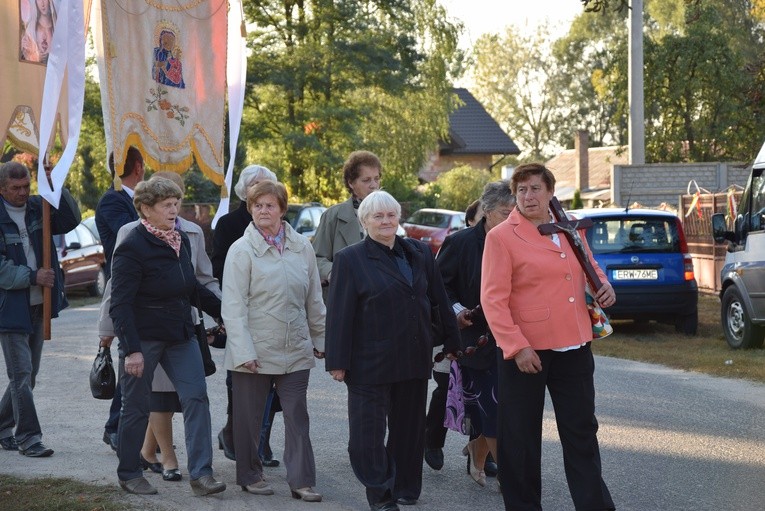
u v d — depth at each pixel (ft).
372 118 122.83
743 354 42.39
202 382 21.58
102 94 25.35
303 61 110.32
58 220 24.97
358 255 20.21
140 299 20.92
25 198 24.32
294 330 21.44
